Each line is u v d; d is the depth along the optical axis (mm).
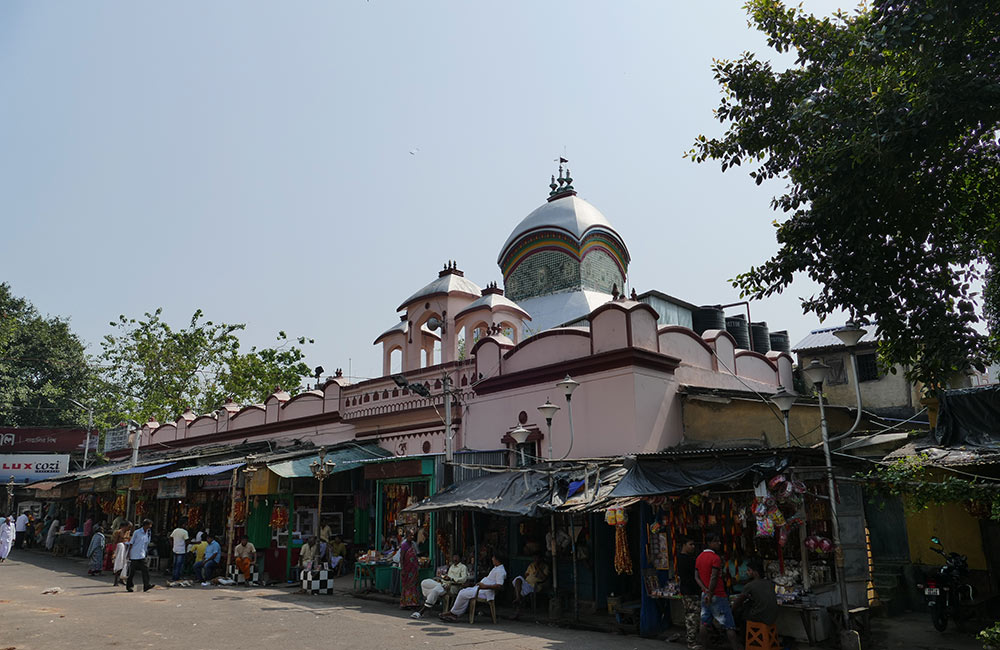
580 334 15422
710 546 10180
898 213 9141
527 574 12938
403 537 15422
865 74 8664
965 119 7867
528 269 26641
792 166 10117
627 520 12367
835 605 10203
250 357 35406
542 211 26938
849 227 8867
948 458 10289
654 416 14547
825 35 10062
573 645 10117
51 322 47469
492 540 14633
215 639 10141
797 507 10133
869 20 9344
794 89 9977
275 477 17578
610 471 12047
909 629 11297
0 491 37812
